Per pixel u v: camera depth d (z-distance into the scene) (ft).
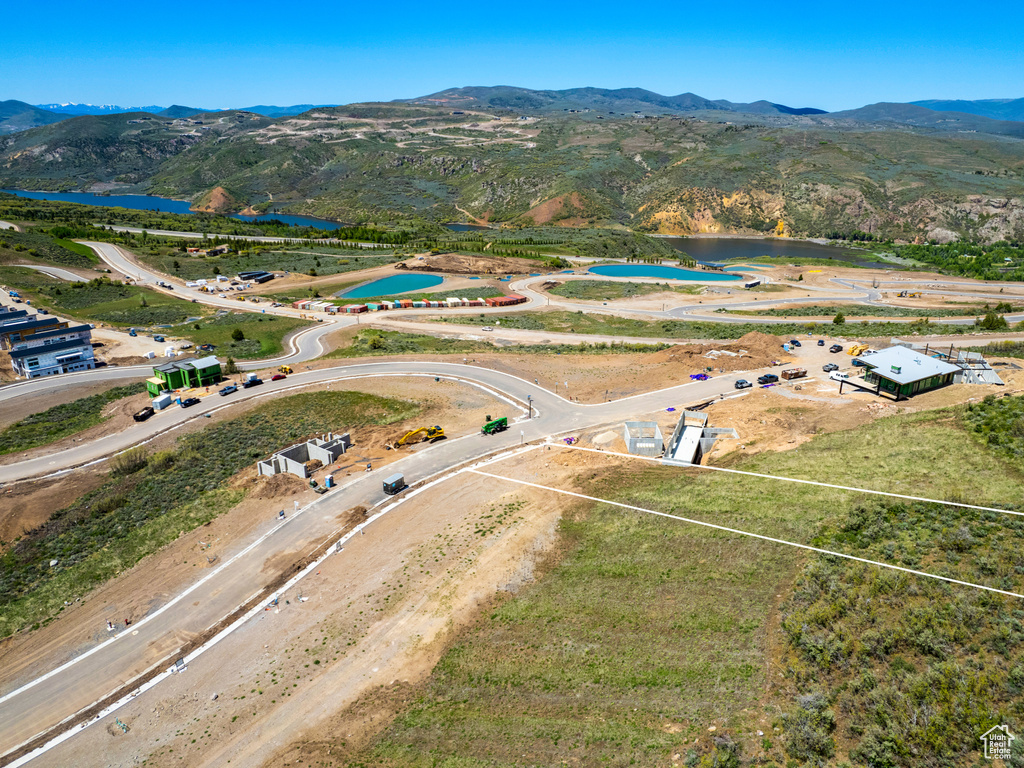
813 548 138.00
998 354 318.45
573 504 179.42
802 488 167.12
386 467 215.51
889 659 103.55
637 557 147.95
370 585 152.66
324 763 105.81
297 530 180.24
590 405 264.11
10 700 127.95
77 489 217.77
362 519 183.11
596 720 106.11
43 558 179.63
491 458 217.56
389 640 133.90
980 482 152.66
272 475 210.79
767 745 93.97
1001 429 179.63
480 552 159.43
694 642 119.03
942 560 124.47
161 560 171.53
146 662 135.54
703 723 101.04
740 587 131.64
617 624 127.65
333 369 328.90
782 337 358.23
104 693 128.06
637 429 232.53
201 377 307.58
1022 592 110.93
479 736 106.63
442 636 133.08
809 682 103.45
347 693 121.19
